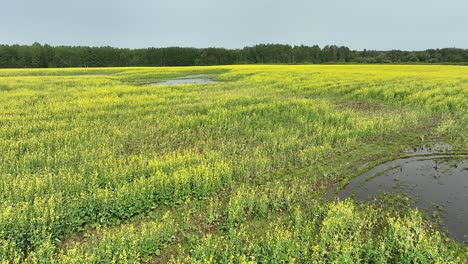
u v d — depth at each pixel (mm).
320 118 15297
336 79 31312
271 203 7684
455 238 6457
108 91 23766
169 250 6086
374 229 6770
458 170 10094
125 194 7262
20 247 5816
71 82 30797
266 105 16984
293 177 9359
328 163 10461
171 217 7012
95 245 5891
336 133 12805
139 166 9164
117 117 15555
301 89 25547
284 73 39906
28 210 6445
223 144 11672
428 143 12586
